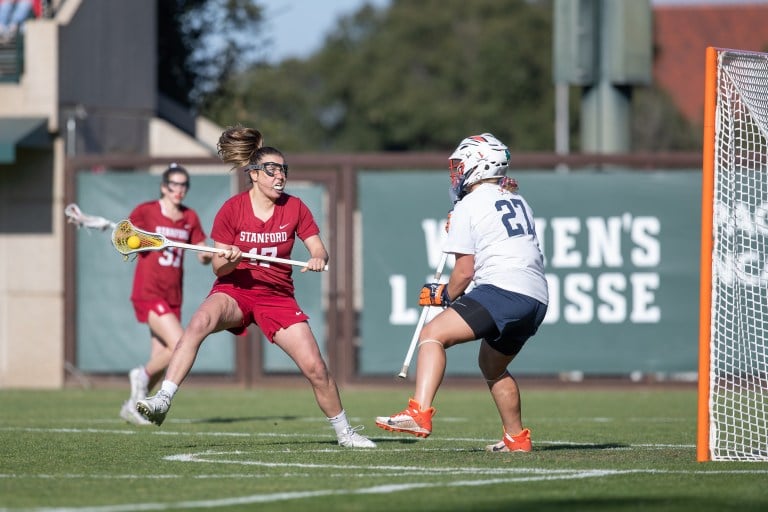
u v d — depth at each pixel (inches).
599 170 2385.6
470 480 974.4
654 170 2375.7
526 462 1102.4
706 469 1048.8
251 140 1202.0
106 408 1978.3
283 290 1199.6
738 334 1278.3
